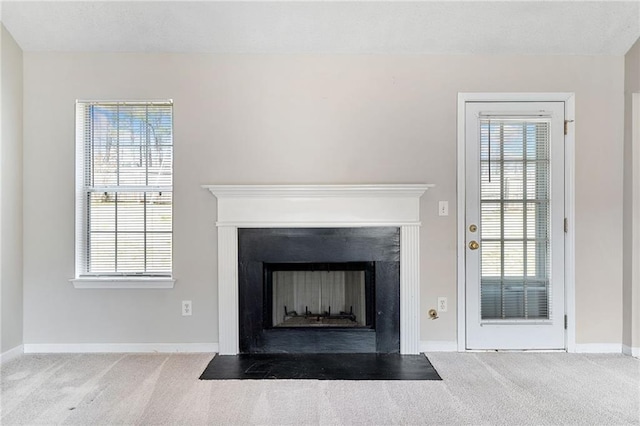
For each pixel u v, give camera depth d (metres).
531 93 3.10
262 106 3.12
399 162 3.12
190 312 3.13
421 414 2.18
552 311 3.13
